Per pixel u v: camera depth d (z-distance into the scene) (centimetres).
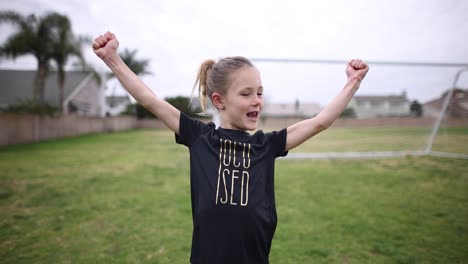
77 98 2428
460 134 1436
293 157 780
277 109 1570
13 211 374
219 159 110
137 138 1686
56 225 327
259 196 107
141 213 364
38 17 1605
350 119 1683
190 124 120
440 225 322
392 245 274
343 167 687
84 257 255
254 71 116
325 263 243
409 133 1656
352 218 344
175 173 612
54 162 755
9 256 257
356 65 128
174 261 247
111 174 601
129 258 253
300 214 358
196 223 106
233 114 116
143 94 118
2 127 1192
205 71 141
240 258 101
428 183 515
